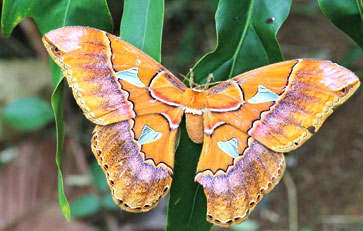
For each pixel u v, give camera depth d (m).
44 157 0.59
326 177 0.56
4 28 0.40
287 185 0.56
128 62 0.39
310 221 0.55
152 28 0.39
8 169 0.58
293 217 0.55
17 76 0.63
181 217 0.40
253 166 0.40
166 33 0.72
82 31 0.38
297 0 0.69
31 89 0.63
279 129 0.39
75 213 0.53
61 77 0.39
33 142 0.60
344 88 0.38
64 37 0.38
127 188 0.39
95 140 0.39
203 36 0.69
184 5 0.71
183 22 0.72
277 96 0.39
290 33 0.67
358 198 0.55
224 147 0.40
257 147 0.40
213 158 0.40
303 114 0.39
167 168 0.40
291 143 0.39
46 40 0.38
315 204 0.55
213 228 0.55
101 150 0.39
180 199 0.40
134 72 0.39
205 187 0.40
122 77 0.39
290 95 0.39
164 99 0.40
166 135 0.40
